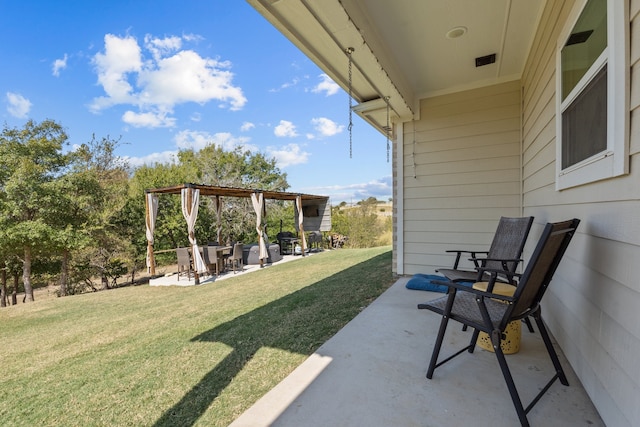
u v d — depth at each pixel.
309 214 12.98
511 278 2.66
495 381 1.75
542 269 1.55
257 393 1.88
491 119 3.94
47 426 1.81
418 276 4.10
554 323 2.28
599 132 1.48
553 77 2.28
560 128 2.08
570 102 1.89
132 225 11.96
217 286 6.36
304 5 1.95
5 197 8.40
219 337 3.01
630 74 1.16
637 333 1.11
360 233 15.32
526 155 3.49
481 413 1.48
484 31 2.81
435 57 3.31
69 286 10.63
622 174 1.20
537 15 2.58
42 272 10.56
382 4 2.39
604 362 1.38
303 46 2.45
